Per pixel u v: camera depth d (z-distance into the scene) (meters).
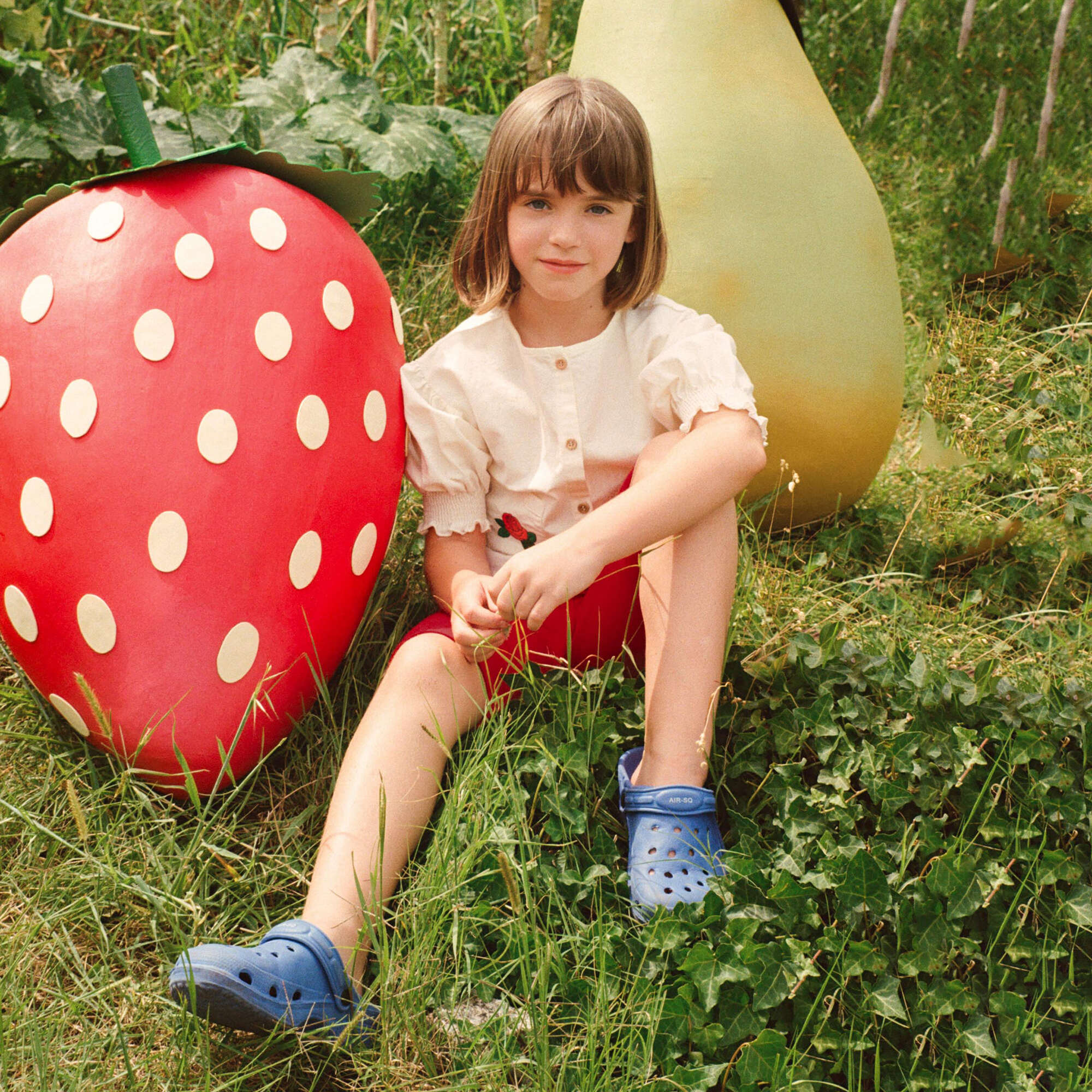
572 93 1.39
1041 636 1.74
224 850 1.31
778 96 1.83
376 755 1.31
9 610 1.38
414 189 2.53
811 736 1.43
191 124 2.23
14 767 1.45
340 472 1.40
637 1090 1.11
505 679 1.47
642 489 1.37
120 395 1.32
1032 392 2.22
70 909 1.26
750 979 1.17
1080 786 1.40
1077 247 2.54
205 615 1.33
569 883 1.28
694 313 1.53
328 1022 1.15
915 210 2.62
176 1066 1.15
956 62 2.82
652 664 1.37
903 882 1.26
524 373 1.52
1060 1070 1.17
